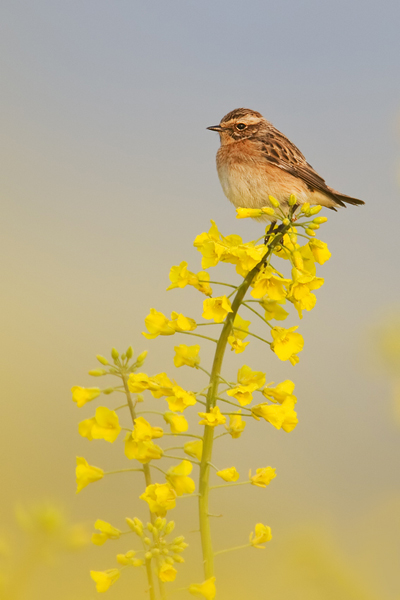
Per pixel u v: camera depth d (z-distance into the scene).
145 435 4.29
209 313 4.83
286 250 5.29
